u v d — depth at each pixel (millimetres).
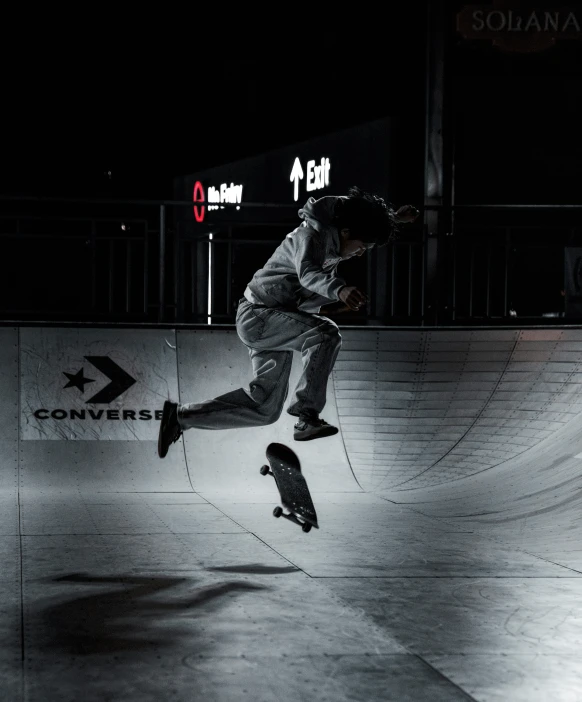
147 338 9047
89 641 3652
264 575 4805
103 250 19688
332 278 4684
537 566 5117
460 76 14289
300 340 5008
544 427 8492
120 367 8766
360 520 6527
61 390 8539
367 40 17312
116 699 3041
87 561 5062
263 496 7566
